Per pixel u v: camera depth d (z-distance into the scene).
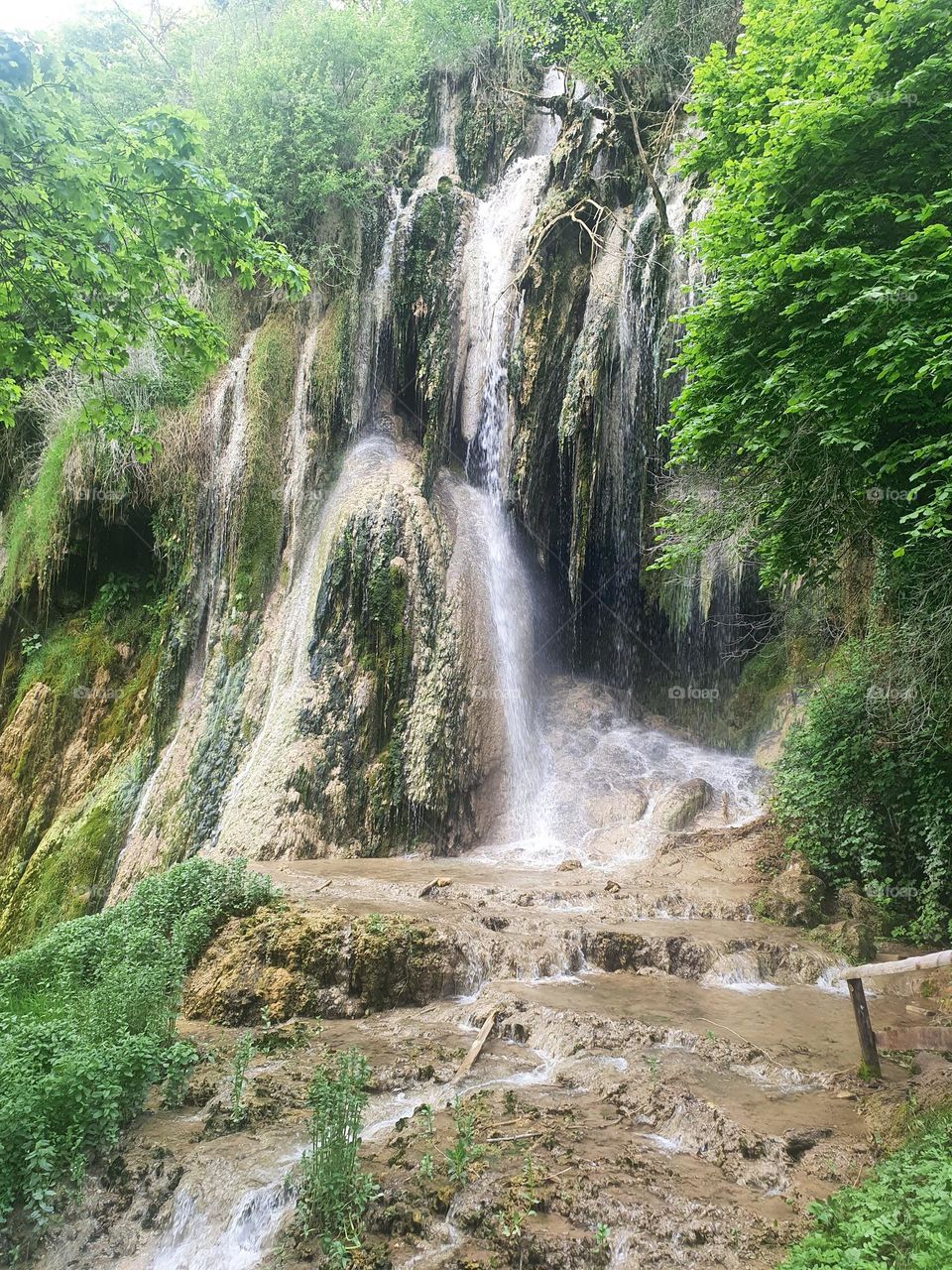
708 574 15.12
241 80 17.22
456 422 16.77
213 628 15.72
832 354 7.06
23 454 19.84
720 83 8.76
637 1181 4.52
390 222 17.72
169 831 13.78
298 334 16.92
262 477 16.03
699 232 8.62
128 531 18.36
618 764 14.46
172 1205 4.78
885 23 6.72
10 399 9.28
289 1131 5.28
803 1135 5.04
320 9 19.14
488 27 20.12
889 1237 3.64
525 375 16.00
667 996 7.58
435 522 15.18
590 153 16.22
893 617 9.71
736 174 8.59
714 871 11.11
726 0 15.90
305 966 7.38
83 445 17.33
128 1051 5.82
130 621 18.00
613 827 12.95
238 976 7.34
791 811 11.16
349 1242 4.15
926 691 8.71
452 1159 4.51
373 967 7.39
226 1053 6.43
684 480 12.95
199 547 16.33
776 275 7.39
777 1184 4.58
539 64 19.38
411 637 14.02
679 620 16.06
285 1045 6.58
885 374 6.27
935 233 6.13
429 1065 6.09
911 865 10.09
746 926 9.31
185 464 16.64
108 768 16.06
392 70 18.22
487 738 13.93
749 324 8.04
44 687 17.38
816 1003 7.66
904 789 10.21
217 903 8.17
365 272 17.09
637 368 15.31
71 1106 5.35
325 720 13.30
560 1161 4.67
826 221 7.12
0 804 16.50
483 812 13.55
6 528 19.47
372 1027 6.99
